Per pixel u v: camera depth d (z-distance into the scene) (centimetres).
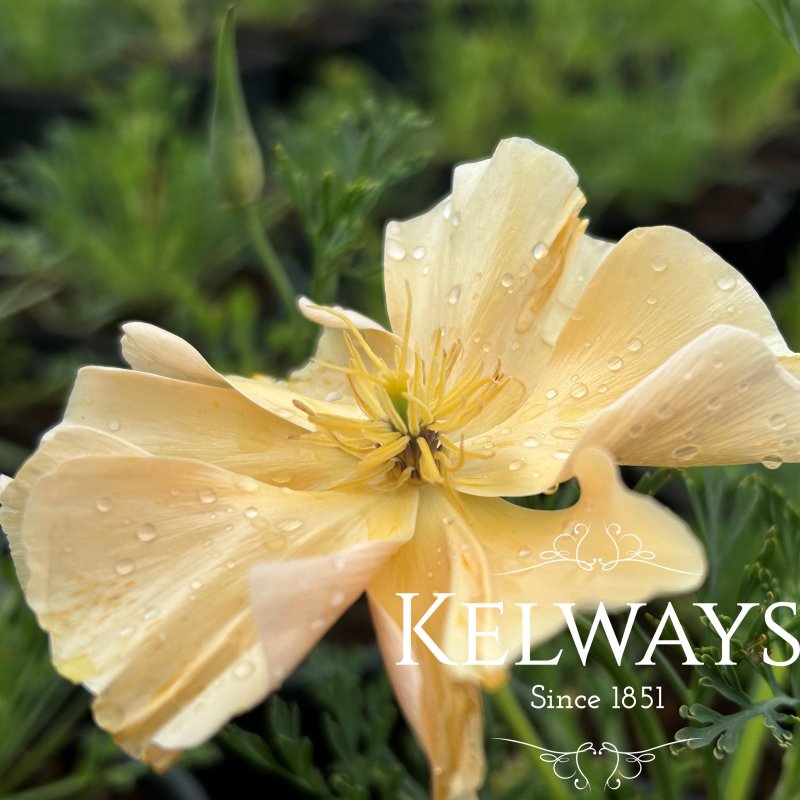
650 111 32
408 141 33
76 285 30
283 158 13
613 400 9
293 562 7
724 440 8
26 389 27
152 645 8
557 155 10
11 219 34
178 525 8
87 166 28
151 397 10
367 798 12
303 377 11
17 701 16
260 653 8
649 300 9
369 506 9
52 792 15
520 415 10
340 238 13
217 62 13
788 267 32
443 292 10
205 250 29
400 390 10
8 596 15
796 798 11
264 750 11
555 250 10
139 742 7
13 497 9
